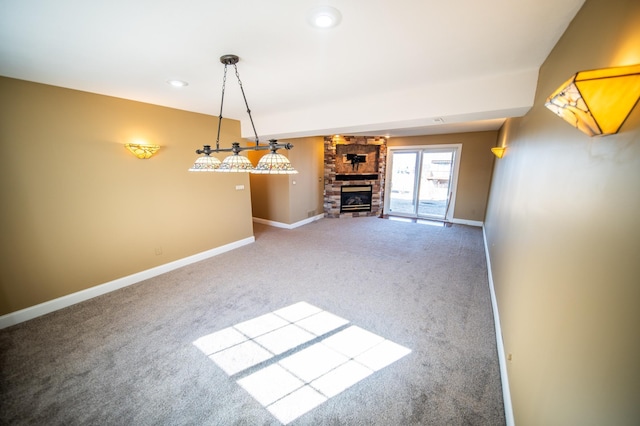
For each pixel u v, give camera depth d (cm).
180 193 350
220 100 289
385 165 678
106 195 282
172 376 177
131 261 310
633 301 56
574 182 98
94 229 276
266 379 175
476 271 341
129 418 149
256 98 280
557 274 105
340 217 670
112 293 288
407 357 193
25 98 224
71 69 197
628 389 55
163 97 278
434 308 256
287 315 246
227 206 418
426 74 207
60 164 248
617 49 79
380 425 145
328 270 347
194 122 354
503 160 356
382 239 484
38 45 157
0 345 206
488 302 267
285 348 204
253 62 183
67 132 249
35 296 244
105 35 145
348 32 142
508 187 264
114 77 215
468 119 254
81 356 195
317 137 623
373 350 200
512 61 180
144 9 119
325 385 170
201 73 205
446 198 627
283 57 175
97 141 269
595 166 82
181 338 215
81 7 117
